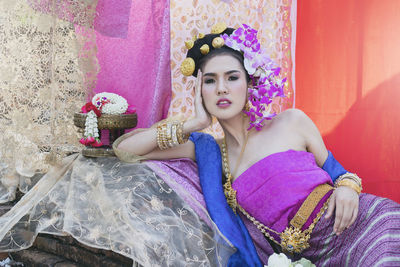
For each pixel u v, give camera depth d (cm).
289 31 351
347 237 205
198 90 235
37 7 254
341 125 408
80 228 218
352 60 402
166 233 206
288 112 244
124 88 287
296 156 225
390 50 400
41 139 259
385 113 405
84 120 253
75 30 259
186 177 244
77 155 265
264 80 229
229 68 226
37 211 240
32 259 251
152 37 289
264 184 222
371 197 211
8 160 267
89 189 235
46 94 256
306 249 218
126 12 276
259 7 334
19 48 257
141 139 238
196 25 308
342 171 233
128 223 207
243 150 237
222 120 238
